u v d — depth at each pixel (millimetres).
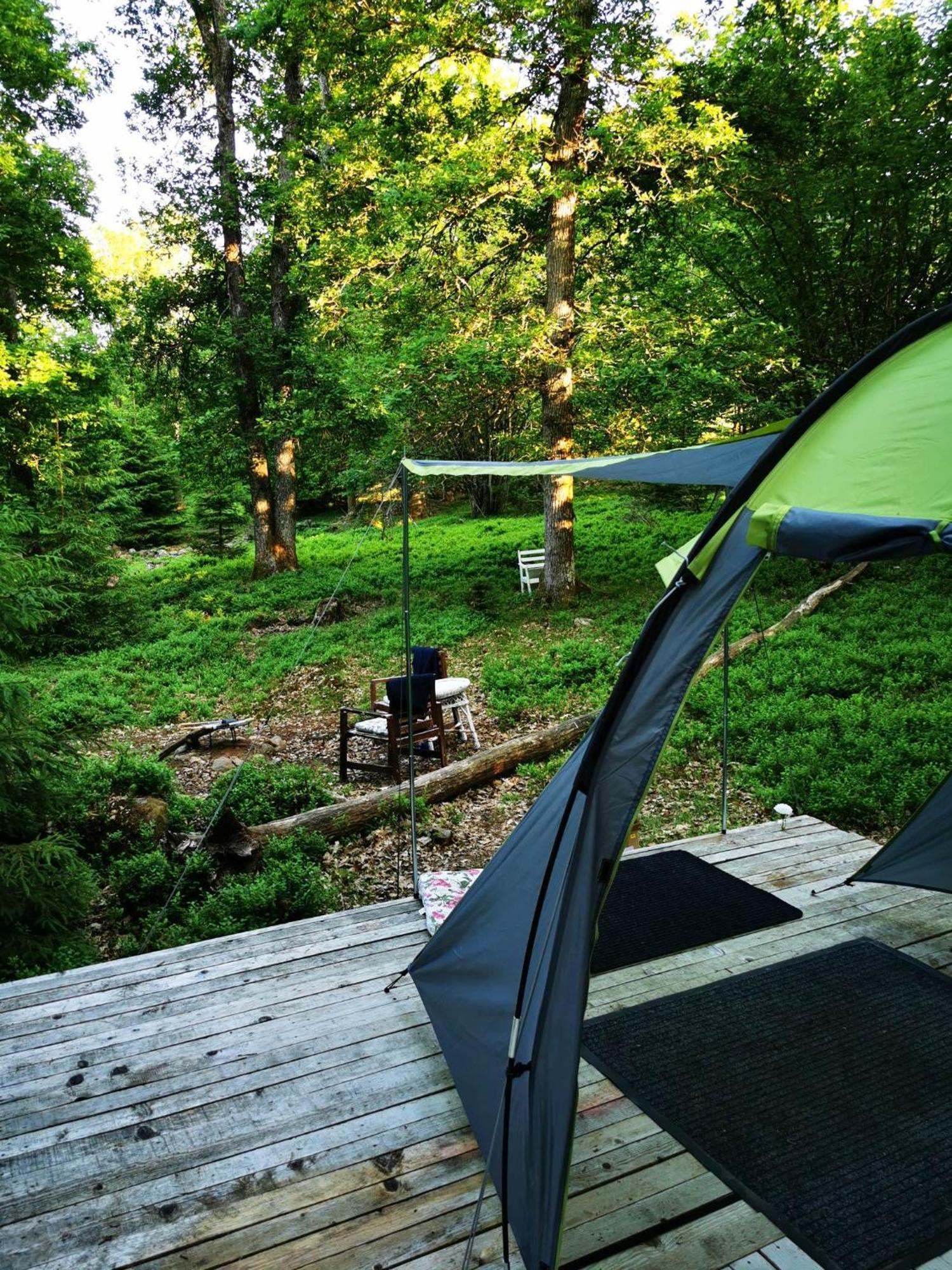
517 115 10906
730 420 11875
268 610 15039
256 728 9320
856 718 7305
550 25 9898
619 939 3873
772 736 7301
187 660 12367
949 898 4215
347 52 10516
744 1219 2332
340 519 25156
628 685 2340
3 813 4676
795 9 10609
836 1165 2508
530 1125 2225
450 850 5992
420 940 3957
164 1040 3229
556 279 11750
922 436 2072
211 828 5848
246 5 15281
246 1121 2771
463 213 11109
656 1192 2430
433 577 16078
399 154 11000
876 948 3752
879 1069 2943
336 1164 2574
